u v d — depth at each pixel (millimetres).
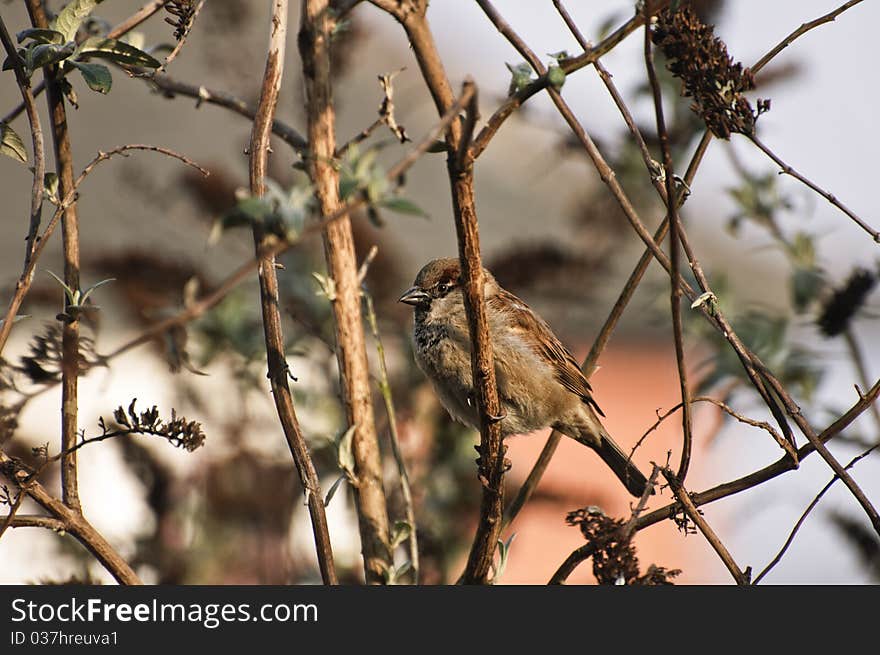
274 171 7797
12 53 5227
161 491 7527
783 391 5516
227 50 8070
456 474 8086
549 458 6547
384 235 8656
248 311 7809
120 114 13914
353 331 5828
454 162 4453
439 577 7680
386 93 5020
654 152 8016
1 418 5141
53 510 5012
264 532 7641
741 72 5082
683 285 5684
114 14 9984
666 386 16062
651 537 14039
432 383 8484
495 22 5000
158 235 10398
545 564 12297
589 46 5434
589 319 10695
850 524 6605
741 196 7836
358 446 5719
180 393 7723
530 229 14109
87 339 5336
